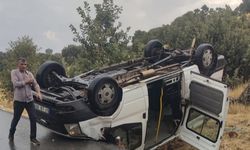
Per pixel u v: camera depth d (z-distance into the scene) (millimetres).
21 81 9289
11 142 9773
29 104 9516
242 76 17688
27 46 22219
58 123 9578
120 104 9680
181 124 10961
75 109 9359
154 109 11125
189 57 11766
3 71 20734
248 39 19172
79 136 9492
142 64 12047
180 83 10797
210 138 10375
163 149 11555
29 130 10594
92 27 17453
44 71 10727
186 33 20719
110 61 16781
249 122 13086
